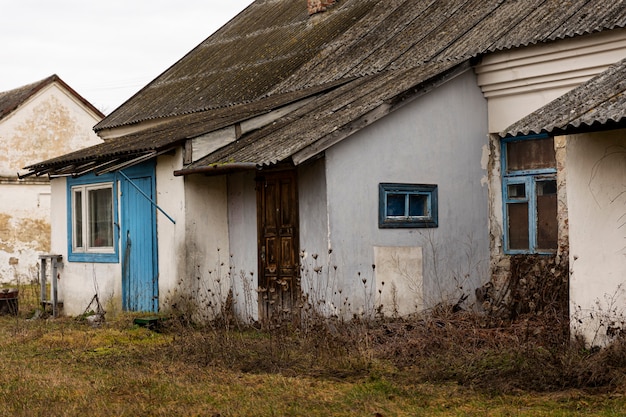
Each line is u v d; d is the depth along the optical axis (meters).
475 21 14.13
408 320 11.19
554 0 13.38
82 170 14.10
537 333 9.72
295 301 12.05
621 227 9.15
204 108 16.97
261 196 12.70
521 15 13.36
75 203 15.71
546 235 12.46
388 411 7.47
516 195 12.88
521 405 7.56
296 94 14.59
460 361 8.88
